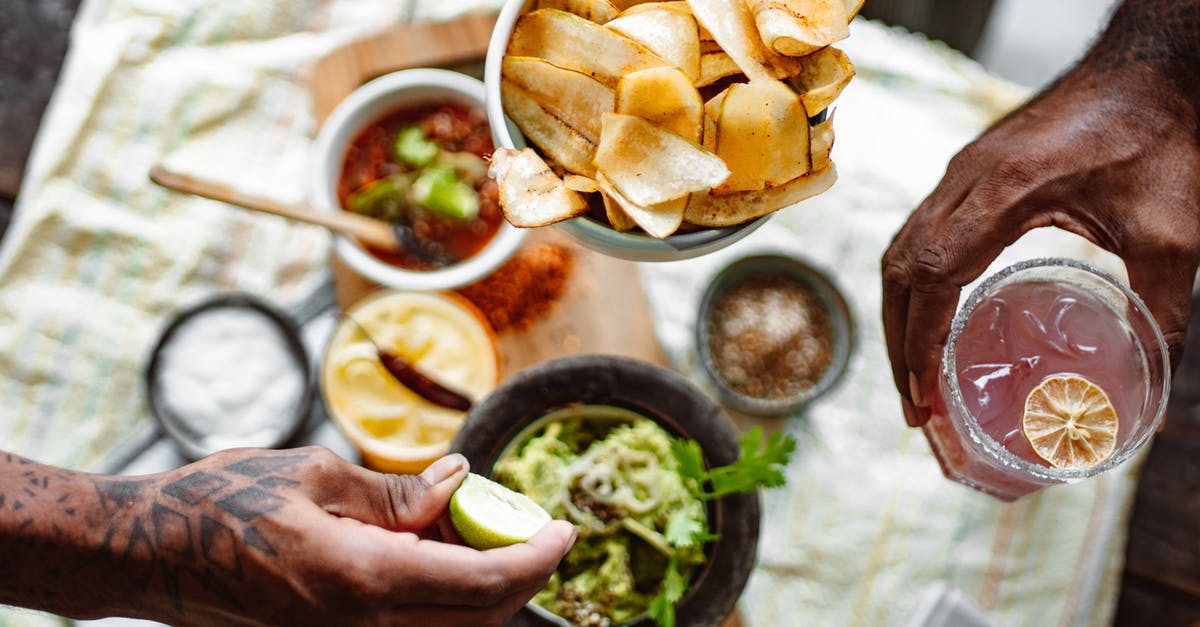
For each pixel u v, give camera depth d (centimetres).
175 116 87
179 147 87
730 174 52
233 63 87
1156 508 87
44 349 86
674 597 70
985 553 85
